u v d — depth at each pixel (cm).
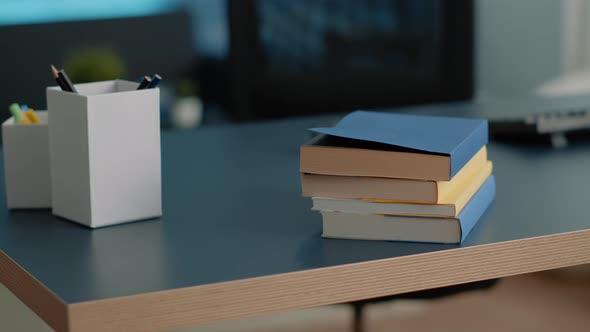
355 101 313
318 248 109
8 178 129
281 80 308
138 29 368
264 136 182
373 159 109
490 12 411
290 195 137
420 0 346
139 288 95
